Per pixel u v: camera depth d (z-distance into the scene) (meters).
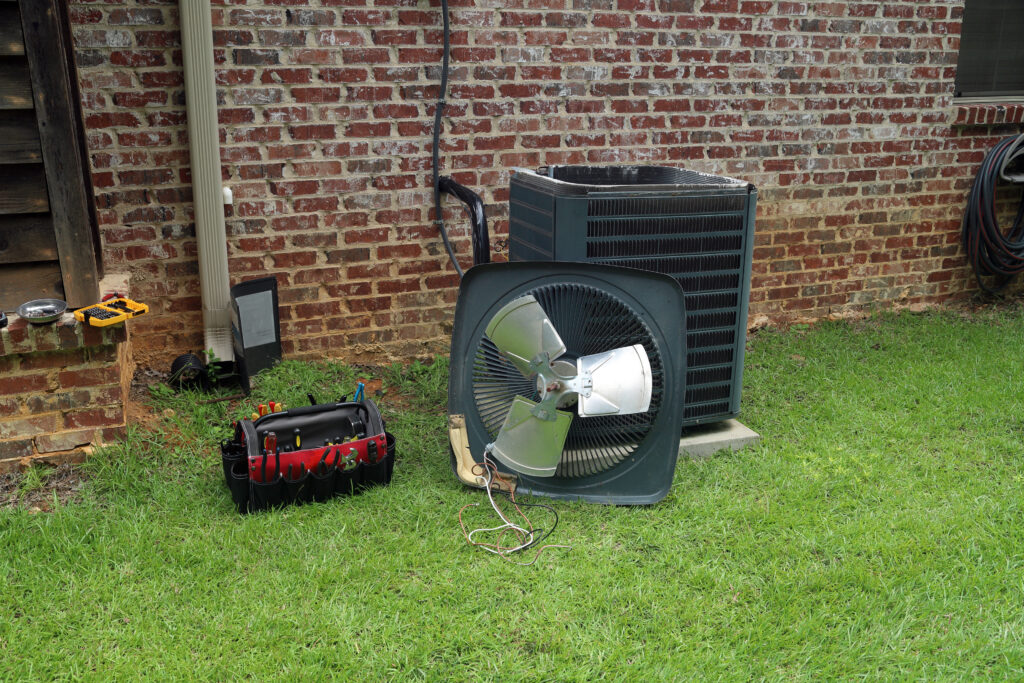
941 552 2.99
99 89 3.88
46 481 3.39
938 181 5.76
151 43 3.89
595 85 4.71
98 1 3.77
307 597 2.69
